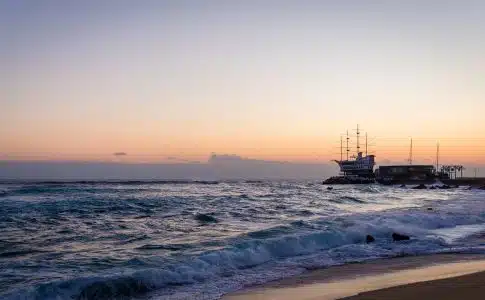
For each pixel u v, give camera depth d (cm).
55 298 1121
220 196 4688
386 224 2545
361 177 14050
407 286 1181
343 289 1216
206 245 1809
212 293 1197
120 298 1159
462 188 11250
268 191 6625
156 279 1290
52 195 4225
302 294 1167
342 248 1927
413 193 7869
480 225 2844
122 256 1596
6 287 1192
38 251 1689
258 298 1134
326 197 5047
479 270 1463
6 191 4534
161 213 2964
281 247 1814
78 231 2164
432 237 2253
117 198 3753
